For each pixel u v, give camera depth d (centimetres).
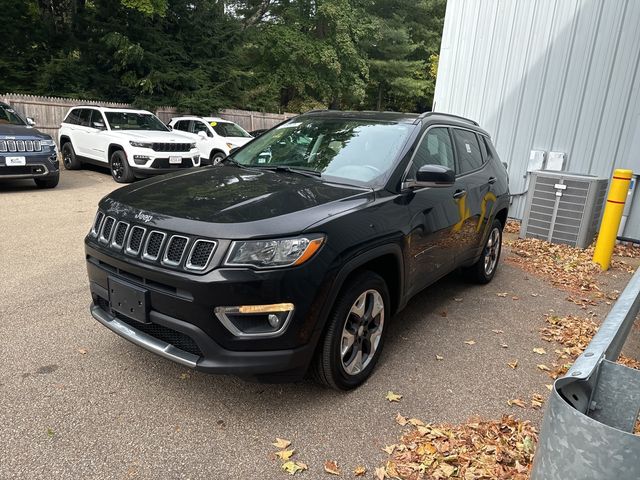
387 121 392
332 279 267
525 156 849
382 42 3203
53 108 1546
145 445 250
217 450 249
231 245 247
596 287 558
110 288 285
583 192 692
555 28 788
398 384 322
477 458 250
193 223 257
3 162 862
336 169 349
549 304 495
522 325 436
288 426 271
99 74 1839
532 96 826
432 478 236
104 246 290
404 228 325
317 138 388
